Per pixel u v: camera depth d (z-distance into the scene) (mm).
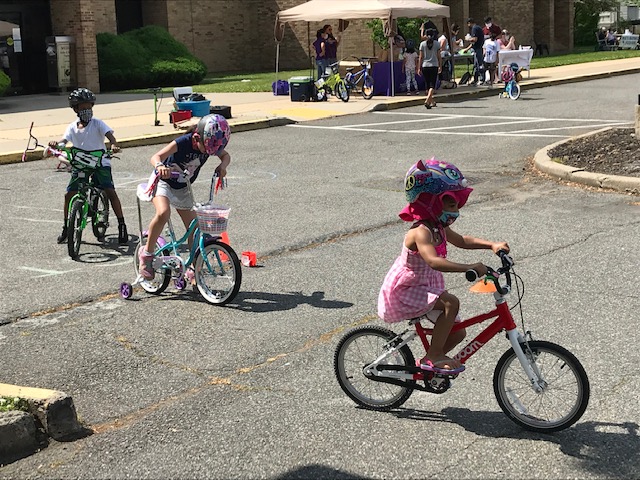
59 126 14891
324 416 3922
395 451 3561
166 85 23812
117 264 6676
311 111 16156
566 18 35938
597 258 6254
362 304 5469
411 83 18797
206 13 29031
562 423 3623
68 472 3510
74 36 22469
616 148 9984
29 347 4922
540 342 3611
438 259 3531
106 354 4789
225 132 5512
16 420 3682
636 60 26844
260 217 8031
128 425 3912
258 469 3463
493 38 20203
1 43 23000
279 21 18609
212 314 5402
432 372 3734
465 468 3396
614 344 4613
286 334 4992
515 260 6320
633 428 3670
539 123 13758
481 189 9062
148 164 11336
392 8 17250
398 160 10984
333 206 8422
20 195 9438
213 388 4285
